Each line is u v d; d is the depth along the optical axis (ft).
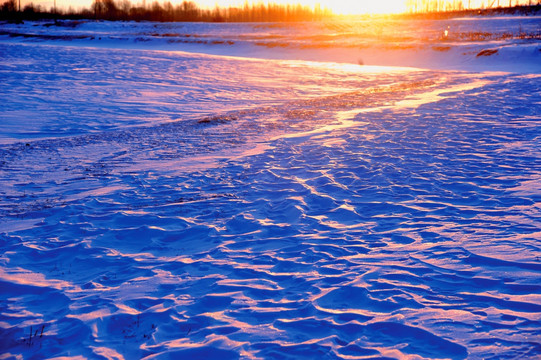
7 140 48.11
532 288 14.43
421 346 11.76
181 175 32.81
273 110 64.49
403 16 361.92
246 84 94.12
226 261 18.35
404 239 19.54
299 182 29.09
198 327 13.52
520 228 19.77
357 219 22.50
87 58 132.87
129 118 60.85
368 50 170.30
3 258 19.48
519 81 82.84
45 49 153.99
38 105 67.67
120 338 13.20
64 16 408.05
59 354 12.58
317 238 20.24
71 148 44.04
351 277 16.11
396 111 56.08
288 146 40.40
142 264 18.57
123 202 27.04
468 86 81.66
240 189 28.60
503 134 40.75
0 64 112.37
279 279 16.48
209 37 231.91
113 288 16.48
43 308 15.46
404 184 27.76
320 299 14.66
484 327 12.39
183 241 21.04
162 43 212.43
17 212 25.93
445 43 169.27
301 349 11.98
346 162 33.47
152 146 43.98
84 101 71.77
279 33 278.26
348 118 53.57
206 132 50.26
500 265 16.26
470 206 23.48
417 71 120.88
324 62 150.92
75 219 24.23
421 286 15.12
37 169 36.22
